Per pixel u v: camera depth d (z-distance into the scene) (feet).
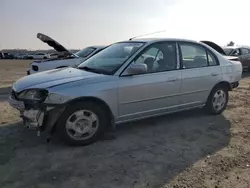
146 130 15.52
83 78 13.28
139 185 9.82
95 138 13.50
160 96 15.31
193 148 13.16
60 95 12.20
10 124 16.12
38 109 12.32
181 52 16.55
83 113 13.01
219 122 17.24
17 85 13.82
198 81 17.01
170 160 11.82
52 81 13.02
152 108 15.21
